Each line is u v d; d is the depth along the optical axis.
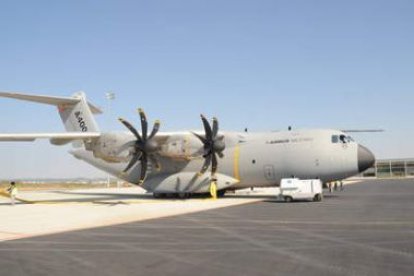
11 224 16.44
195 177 29.98
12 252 10.39
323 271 7.79
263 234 12.48
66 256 9.77
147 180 32.06
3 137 26.22
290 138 28.38
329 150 27.06
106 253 10.04
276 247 10.32
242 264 8.54
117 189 58.97
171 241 11.58
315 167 27.27
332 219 15.95
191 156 29.05
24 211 22.44
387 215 17.20
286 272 7.78
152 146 27.92
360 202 24.67
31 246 11.23
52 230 14.49
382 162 103.62
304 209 20.44
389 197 29.36
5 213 21.33
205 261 8.91
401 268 7.92
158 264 8.73
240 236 12.19
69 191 50.72
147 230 13.95
